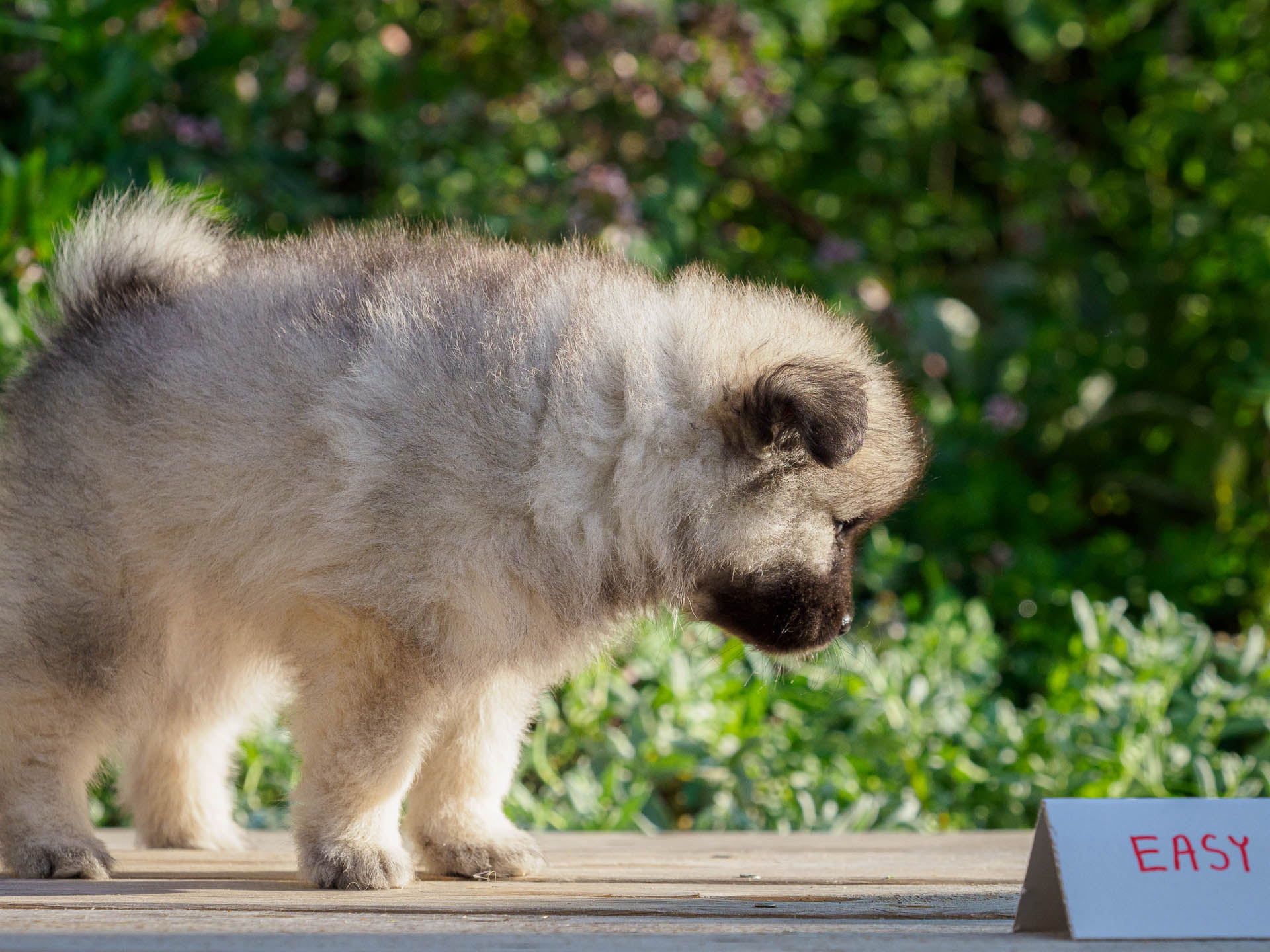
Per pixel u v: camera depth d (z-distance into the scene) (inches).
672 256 289.0
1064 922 87.0
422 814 129.8
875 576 254.1
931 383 304.3
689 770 211.3
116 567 125.2
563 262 129.8
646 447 121.6
